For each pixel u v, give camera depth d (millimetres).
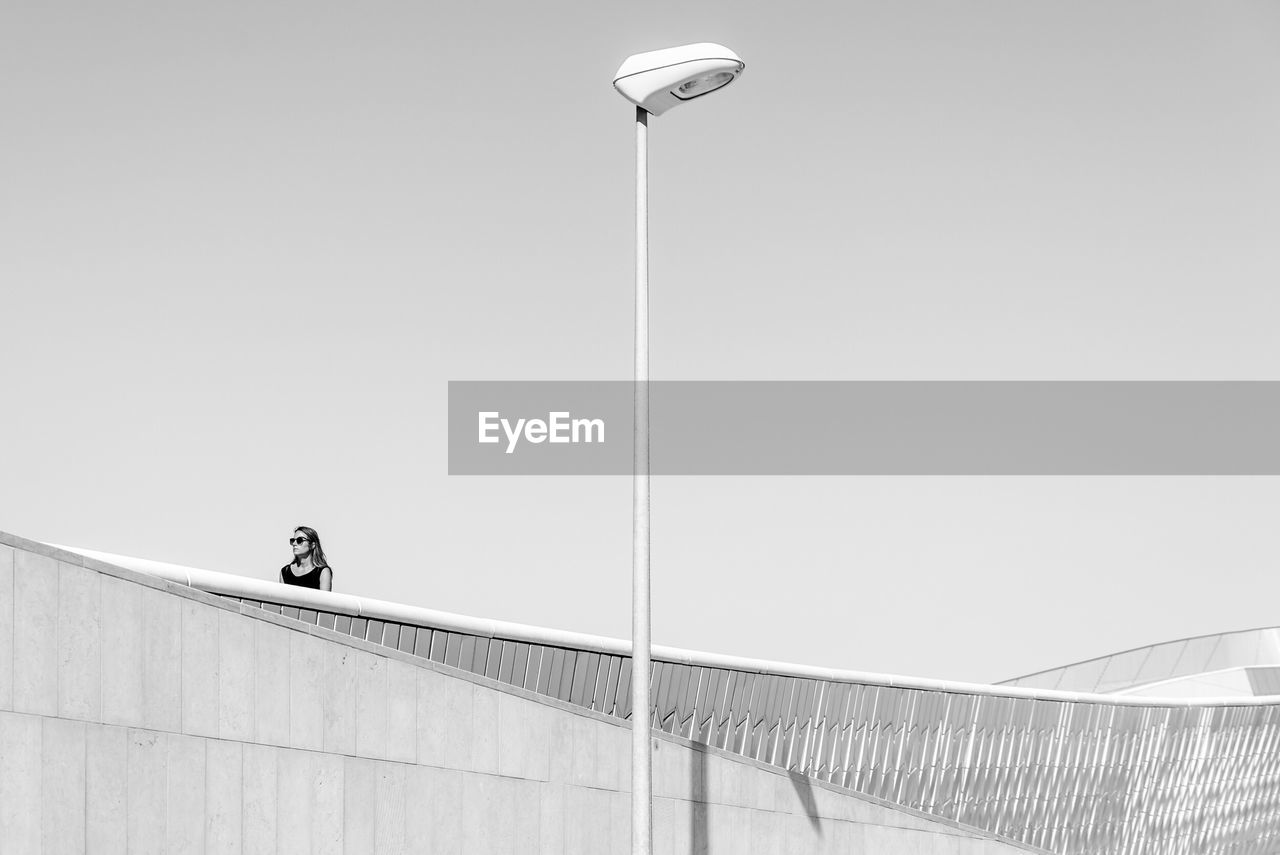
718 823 15352
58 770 9742
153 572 10953
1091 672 36781
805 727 18891
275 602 11867
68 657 9867
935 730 21625
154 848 10289
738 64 11211
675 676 16391
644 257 11547
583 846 13969
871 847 17703
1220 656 38938
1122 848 26719
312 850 11406
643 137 11586
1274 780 32562
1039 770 24219
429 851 12375
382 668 12117
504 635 14180
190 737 10602
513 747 13281
